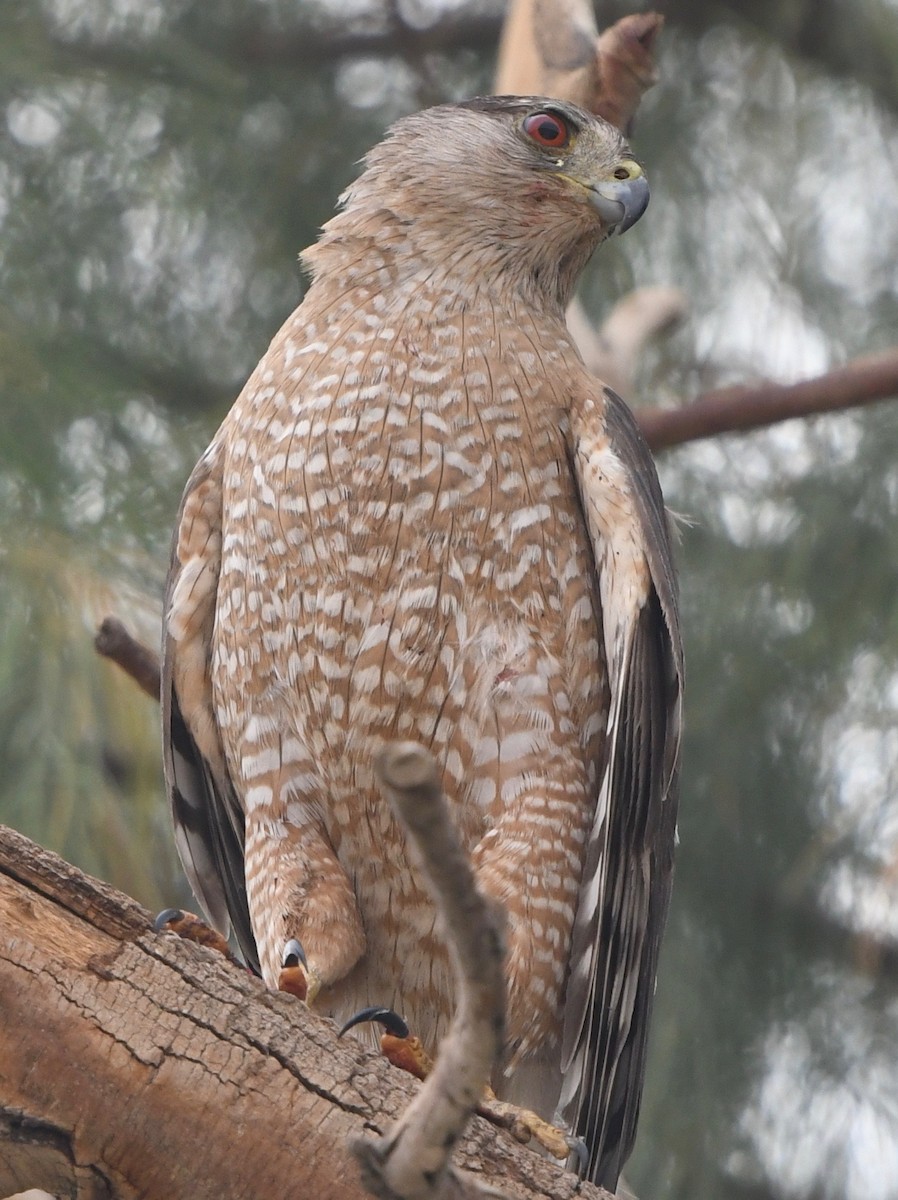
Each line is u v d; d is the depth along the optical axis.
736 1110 10.80
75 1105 4.55
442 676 6.28
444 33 12.66
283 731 6.52
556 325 7.04
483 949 3.41
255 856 6.54
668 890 6.77
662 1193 10.59
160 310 11.37
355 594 6.32
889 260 12.02
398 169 7.41
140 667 7.38
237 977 4.64
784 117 12.19
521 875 6.18
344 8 12.59
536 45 8.05
